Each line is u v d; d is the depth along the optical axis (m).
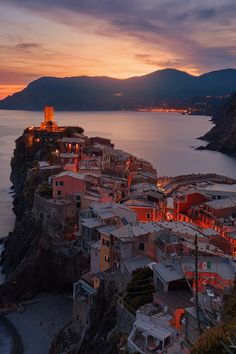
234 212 118.56
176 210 130.00
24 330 88.62
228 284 56.03
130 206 111.75
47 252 107.12
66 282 105.06
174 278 59.16
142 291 64.19
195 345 34.69
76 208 119.81
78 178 123.81
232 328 34.44
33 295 104.69
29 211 139.25
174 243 72.88
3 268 123.19
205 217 119.81
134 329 53.19
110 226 93.12
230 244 87.62
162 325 52.03
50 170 155.88
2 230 157.25
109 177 146.75
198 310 43.81
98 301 76.12
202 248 72.06
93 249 90.94
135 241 78.12
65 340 78.88
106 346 61.91
